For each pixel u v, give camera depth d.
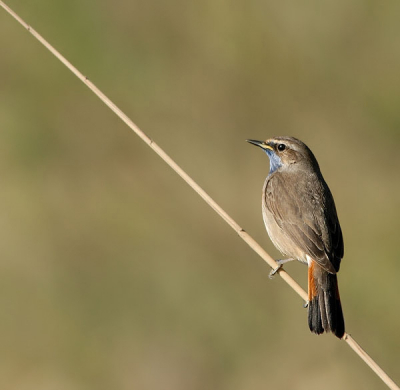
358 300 14.52
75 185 16.25
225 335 14.16
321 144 16.75
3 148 16.56
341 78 16.86
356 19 16.84
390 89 16.66
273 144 10.78
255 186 16.27
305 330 13.92
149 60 16.88
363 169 16.52
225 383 13.73
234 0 16.89
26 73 16.88
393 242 15.27
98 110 16.77
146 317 14.52
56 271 15.17
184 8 16.89
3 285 15.05
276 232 10.34
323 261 9.34
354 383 13.38
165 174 16.41
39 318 14.57
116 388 13.79
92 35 16.80
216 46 16.92
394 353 13.78
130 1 16.80
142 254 15.25
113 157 16.61
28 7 16.89
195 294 14.66
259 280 14.73
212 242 15.47
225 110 16.88
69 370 14.03
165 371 13.93
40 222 15.68
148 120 16.80
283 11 16.92
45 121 16.69
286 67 16.92
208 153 16.66
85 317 14.57
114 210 15.81
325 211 10.15
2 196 16.05
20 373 14.03
